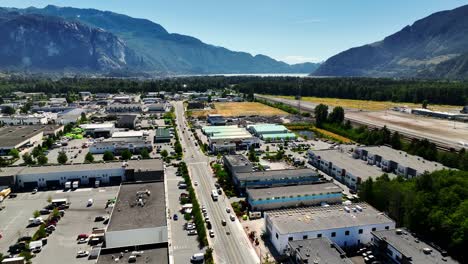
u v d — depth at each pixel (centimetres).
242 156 12900
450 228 6881
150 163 11725
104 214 8912
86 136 18162
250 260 6938
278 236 7206
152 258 5753
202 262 6850
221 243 7575
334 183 10400
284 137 17550
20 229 8169
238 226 8362
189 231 8006
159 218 7212
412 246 6719
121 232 6712
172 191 10475
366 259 6875
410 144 14162
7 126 19362
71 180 11019
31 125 19400
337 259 6291
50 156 14225
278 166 13075
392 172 11681
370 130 17888
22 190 10581
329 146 16212
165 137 16975
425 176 8069
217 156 14188
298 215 7944
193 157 14288
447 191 7594
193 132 18962
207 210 9200
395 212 8144
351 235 7500
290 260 6812
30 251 7219
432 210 7362
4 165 12756
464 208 6906
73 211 9094
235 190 10575
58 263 6844
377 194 8769
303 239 7075
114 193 10306
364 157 13300
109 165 11538
